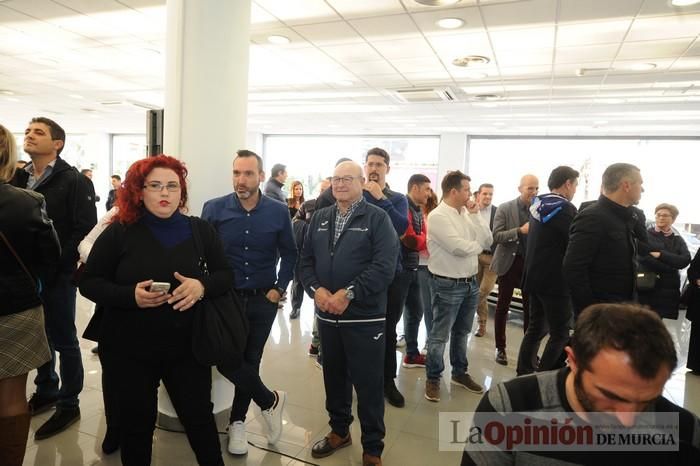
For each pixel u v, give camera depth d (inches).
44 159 83.8
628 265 81.6
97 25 162.1
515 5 127.5
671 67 176.4
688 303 135.1
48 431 82.4
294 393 106.8
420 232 114.7
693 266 133.6
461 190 103.0
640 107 246.2
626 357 26.1
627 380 26.3
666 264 151.9
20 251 58.7
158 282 56.9
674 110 250.1
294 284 170.1
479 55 172.9
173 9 84.6
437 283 104.4
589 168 355.9
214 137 87.6
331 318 75.9
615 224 81.3
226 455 80.5
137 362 57.6
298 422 93.4
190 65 84.4
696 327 133.1
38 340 61.4
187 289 56.7
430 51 170.9
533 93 228.1
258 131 429.7
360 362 74.2
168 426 89.0
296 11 137.8
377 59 184.5
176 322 57.8
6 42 185.0
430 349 106.3
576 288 82.9
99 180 505.7
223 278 61.9
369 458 75.4
